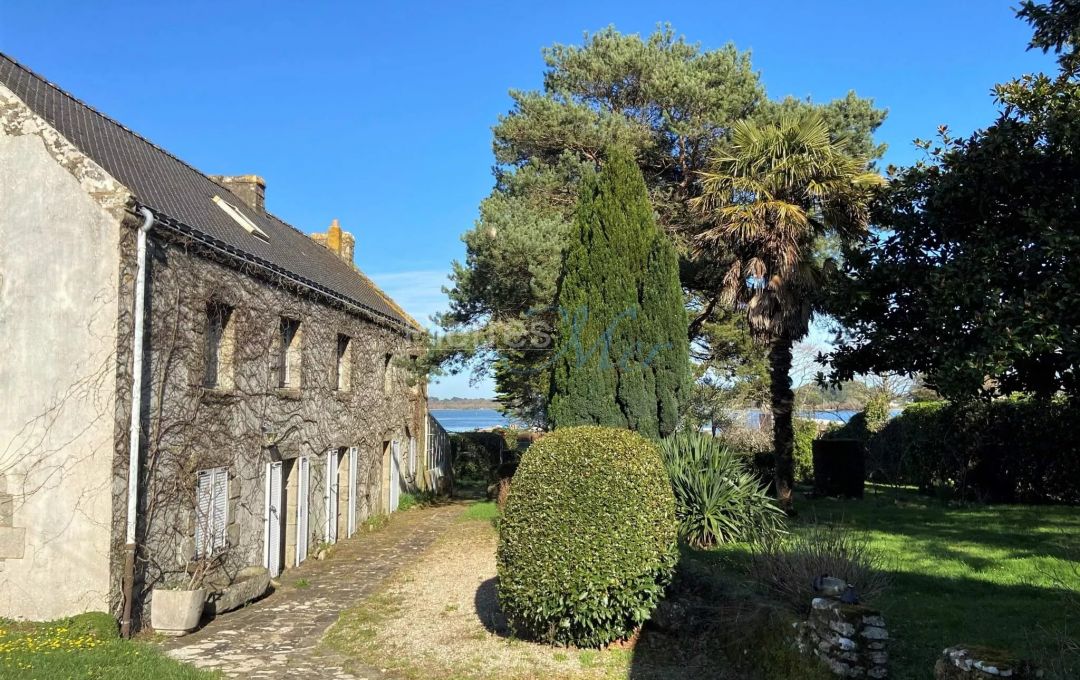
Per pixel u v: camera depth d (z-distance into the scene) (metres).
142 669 6.54
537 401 19.22
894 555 9.53
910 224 11.62
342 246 22.88
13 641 7.17
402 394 20.84
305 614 9.43
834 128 18.94
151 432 8.59
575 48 20.47
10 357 8.07
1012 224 10.70
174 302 9.05
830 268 14.04
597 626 7.18
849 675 5.45
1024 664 4.48
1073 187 9.84
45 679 6.05
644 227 10.97
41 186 8.19
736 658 6.67
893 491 18.28
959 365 9.73
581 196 11.39
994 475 15.45
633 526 7.08
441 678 6.68
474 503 21.98
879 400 23.98
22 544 7.89
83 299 8.02
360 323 16.72
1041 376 10.96
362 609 9.37
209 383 10.24
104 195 8.09
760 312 13.80
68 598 7.81
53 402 7.97
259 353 11.35
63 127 9.34
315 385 13.77
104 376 7.94
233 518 10.47
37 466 7.93
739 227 13.64
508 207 17.55
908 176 11.63
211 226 10.66
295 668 7.14
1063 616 6.62
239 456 10.68
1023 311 9.21
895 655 5.99
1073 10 9.76
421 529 16.89
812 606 5.93
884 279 11.56
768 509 11.50
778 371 14.15
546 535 7.10
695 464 11.09
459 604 9.31
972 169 10.58
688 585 7.87
